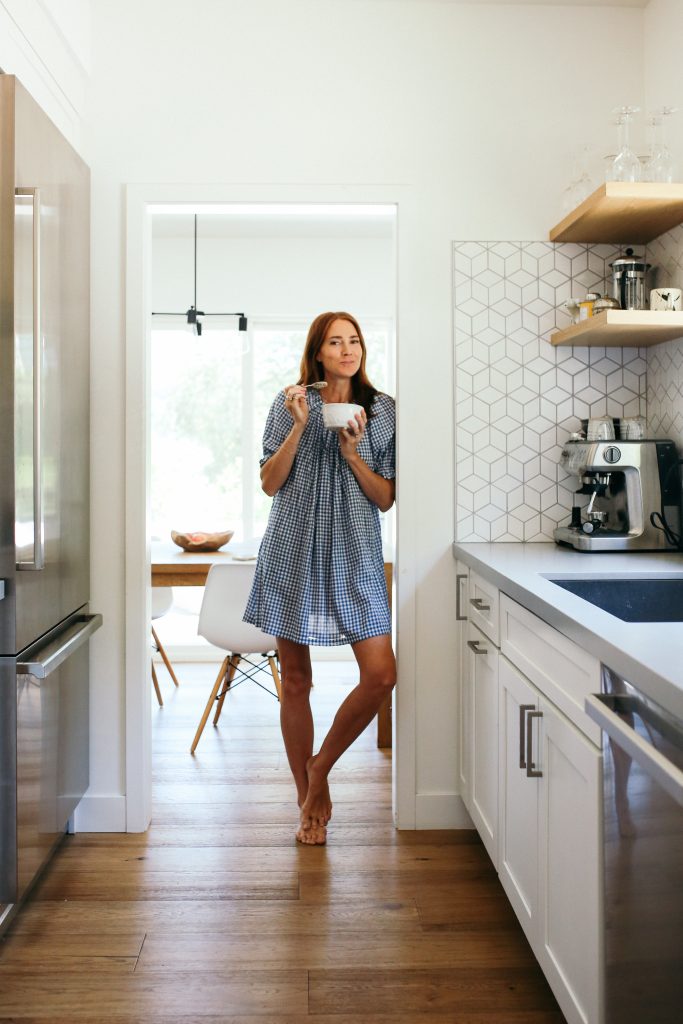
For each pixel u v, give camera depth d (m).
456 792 2.49
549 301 2.49
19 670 1.79
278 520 2.36
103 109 2.41
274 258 4.65
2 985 1.71
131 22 2.41
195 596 4.78
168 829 2.47
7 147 1.72
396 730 2.49
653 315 2.09
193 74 2.42
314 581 2.30
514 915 1.97
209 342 4.72
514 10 2.46
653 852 1.04
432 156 2.46
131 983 1.71
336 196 2.44
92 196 2.41
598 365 2.51
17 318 1.75
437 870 2.20
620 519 2.34
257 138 2.43
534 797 1.61
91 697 2.45
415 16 2.45
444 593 2.50
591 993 1.28
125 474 2.44
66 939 1.87
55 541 2.05
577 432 2.46
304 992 1.68
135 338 2.42
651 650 1.10
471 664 2.27
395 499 2.51
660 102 2.38
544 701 1.54
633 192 2.05
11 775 1.80
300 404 2.24
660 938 1.03
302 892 2.08
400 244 2.46
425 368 2.48
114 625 2.45
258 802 2.67
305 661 2.46
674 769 0.90
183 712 3.71
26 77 1.94
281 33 2.43
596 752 1.25
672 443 2.27
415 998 1.66
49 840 2.04
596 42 2.47
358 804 2.66
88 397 2.40
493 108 2.46
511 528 2.51
